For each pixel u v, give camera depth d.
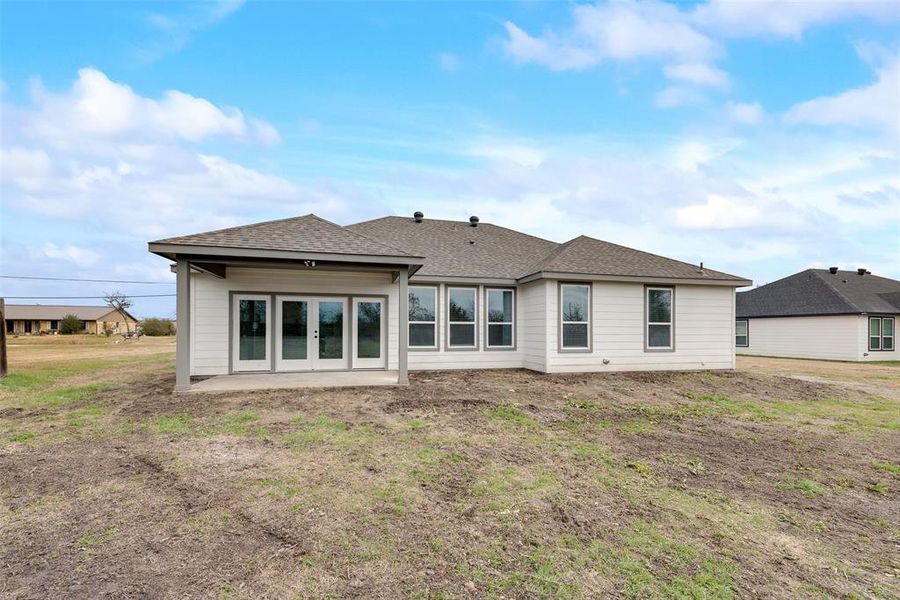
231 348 11.26
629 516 3.74
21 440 5.72
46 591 2.64
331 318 11.91
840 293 21.30
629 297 12.90
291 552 3.10
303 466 4.79
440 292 12.80
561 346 12.31
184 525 3.48
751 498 4.19
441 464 4.90
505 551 3.15
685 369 13.25
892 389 10.99
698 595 2.68
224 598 2.59
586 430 6.53
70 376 11.77
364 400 8.14
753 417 7.67
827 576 2.94
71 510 3.74
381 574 2.85
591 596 2.66
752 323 24.44
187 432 6.04
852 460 5.37
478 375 11.86
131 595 2.61
